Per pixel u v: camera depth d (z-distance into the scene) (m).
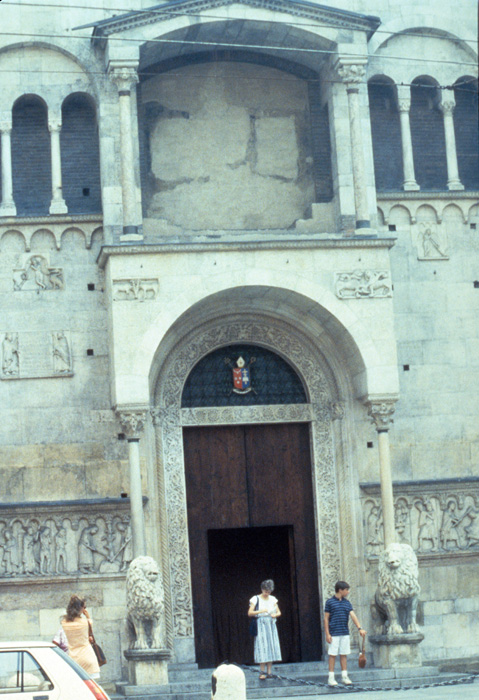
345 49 35.66
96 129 36.41
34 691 19.67
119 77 34.66
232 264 34.09
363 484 35.41
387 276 34.75
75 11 35.97
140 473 33.81
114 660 33.66
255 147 37.38
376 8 37.69
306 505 36.25
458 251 37.12
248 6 35.41
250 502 36.00
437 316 36.72
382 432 34.56
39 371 34.75
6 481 34.16
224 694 19.53
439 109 38.28
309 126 37.56
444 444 36.22
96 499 34.28
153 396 35.25
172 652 34.47
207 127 37.25
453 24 38.12
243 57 37.50
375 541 35.41
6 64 35.72
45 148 36.25
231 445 36.19
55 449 34.53
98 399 34.88
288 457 36.38
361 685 31.23
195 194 36.84
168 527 35.00
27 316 34.94
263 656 31.28
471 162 38.62
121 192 34.81
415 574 32.75
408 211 36.97
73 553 33.97
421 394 36.31
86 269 35.34
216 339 36.09
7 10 35.66
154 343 33.53
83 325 35.09
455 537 35.69
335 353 36.09
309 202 37.28
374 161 37.69
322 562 35.66
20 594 33.59
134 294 33.62
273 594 38.19
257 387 36.38
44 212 35.94
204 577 35.47
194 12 35.09
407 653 32.56
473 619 35.44
